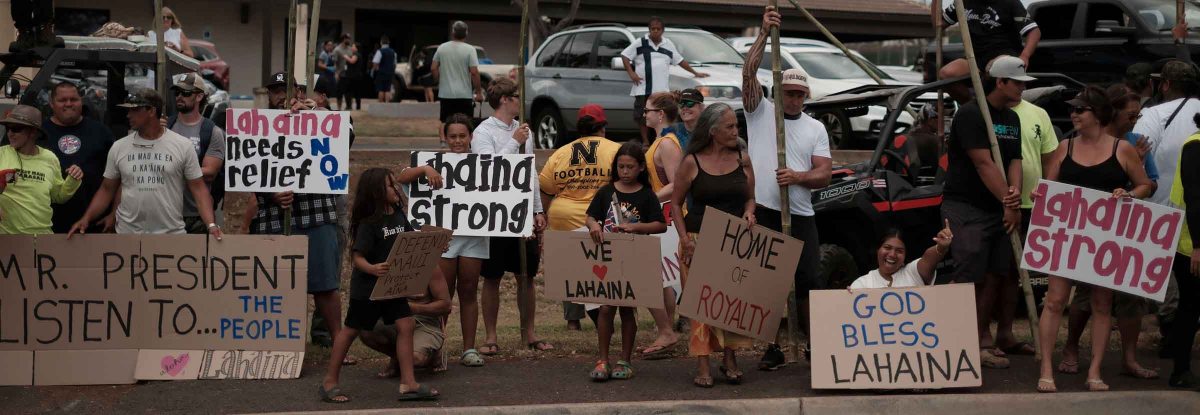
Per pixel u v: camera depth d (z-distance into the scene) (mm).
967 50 7727
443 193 8195
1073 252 7172
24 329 7504
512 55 36875
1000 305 8367
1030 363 8031
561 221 8680
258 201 8023
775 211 7883
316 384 7391
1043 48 14820
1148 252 7121
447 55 16453
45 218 7648
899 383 7172
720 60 16672
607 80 16125
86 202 8023
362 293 6871
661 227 7719
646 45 15195
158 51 8492
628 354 7629
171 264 7578
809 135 7844
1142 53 13781
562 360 8227
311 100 7973
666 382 7512
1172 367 7965
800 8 10852
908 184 9328
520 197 8156
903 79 19562
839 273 9180
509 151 8484
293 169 7785
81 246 7531
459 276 8164
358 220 6918
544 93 16953
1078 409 7043
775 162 7828
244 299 7605
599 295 7438
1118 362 8125
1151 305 8594
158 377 7496
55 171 7711
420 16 35750
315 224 7906
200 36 33469
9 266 7492
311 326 8758
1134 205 7117
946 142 10484
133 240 7555
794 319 8023
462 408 6711
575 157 8648
